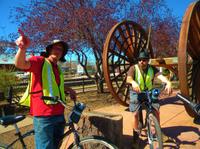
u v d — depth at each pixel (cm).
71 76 3209
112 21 1148
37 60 335
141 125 485
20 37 300
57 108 343
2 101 876
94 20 1127
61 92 352
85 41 1148
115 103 1022
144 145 507
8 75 948
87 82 1989
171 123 666
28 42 304
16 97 873
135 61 907
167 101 989
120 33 860
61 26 1111
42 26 1115
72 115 342
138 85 446
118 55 872
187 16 551
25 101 348
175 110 827
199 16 616
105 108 924
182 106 888
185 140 531
